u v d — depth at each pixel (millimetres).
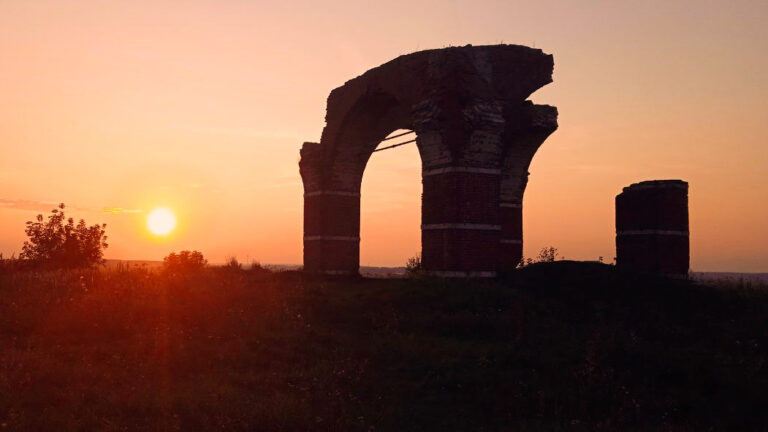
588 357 11906
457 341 13820
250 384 10305
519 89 21844
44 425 7754
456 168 20188
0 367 10148
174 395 9359
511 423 9664
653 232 23547
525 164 26109
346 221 28562
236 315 14867
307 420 8430
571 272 20047
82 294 16344
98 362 11281
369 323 15242
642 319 16406
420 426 9422
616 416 10039
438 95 20672
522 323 14680
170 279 19656
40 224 31562
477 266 20219
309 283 22172
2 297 15711
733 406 10742
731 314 17562
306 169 29062
